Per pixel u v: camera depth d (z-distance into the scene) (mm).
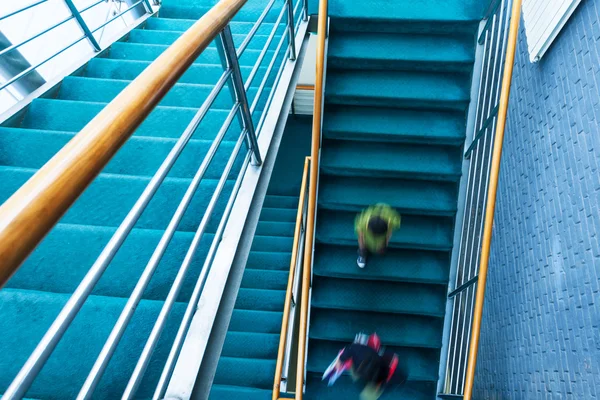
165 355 1525
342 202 3459
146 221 2117
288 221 6227
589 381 1873
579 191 2057
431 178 3449
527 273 2562
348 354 2545
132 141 2510
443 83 3424
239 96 1754
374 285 3635
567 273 2113
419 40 3484
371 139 3467
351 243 3539
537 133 2559
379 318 3629
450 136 3346
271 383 3521
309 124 7727
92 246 1925
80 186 666
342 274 3531
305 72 6703
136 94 902
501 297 2945
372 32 3551
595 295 1875
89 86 3111
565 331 2096
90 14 5102
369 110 3492
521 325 2586
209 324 1628
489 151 2982
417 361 3559
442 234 3449
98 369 868
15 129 2543
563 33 2281
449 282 3463
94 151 722
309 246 2996
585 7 2049
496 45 2818
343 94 3395
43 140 2523
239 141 1853
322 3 2674
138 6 4242
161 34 3934
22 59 3102
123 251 1895
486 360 3109
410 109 3482
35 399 1393
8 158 2488
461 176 3373
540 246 2422
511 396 2629
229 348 3852
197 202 2164
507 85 2436
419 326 3588
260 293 4492
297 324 5020
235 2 1528
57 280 1838
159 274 1824
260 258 5098
